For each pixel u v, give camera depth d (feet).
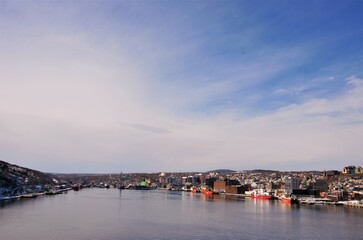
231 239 485.15
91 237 481.87
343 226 615.16
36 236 480.23
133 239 474.90
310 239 495.41
